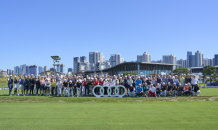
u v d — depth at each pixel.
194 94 18.91
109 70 114.44
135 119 8.94
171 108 11.96
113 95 18.98
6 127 7.67
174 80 20.12
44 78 21.05
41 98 16.92
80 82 19.31
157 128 7.41
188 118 9.07
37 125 7.95
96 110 11.39
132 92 18.75
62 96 19.11
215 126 7.66
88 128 7.47
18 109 11.84
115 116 9.62
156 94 19.06
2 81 68.38
